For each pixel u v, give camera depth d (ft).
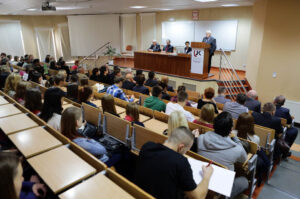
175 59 26.35
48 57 30.96
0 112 9.05
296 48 20.59
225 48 32.30
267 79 22.89
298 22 20.03
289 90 21.71
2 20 40.50
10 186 3.73
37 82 18.44
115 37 42.45
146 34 39.70
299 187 10.97
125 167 8.63
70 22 43.57
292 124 14.43
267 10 21.57
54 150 6.11
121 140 9.51
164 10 35.78
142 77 17.21
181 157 5.10
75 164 5.51
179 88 15.69
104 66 21.34
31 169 6.64
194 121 10.00
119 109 12.78
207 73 25.14
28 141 6.58
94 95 15.93
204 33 33.50
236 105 12.60
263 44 22.47
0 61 28.25
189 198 5.10
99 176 5.06
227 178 5.93
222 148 7.22
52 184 4.81
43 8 22.85
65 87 18.03
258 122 11.64
